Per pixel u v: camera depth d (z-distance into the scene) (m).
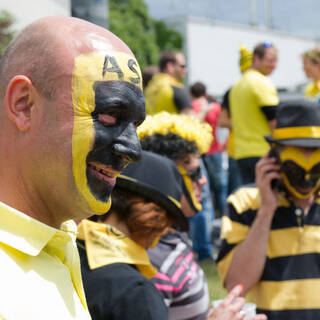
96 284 1.29
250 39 14.56
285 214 2.22
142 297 1.26
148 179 1.48
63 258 0.97
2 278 0.78
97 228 1.42
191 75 13.06
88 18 2.65
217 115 5.89
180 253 1.83
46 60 0.87
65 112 0.87
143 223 1.46
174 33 13.64
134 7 13.80
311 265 2.15
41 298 0.82
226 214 2.36
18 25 2.25
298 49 16.05
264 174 2.21
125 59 0.92
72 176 0.88
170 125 2.04
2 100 0.88
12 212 0.83
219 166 5.89
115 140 0.90
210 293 3.80
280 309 2.11
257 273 2.14
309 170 2.15
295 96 7.54
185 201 2.05
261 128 4.19
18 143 0.88
